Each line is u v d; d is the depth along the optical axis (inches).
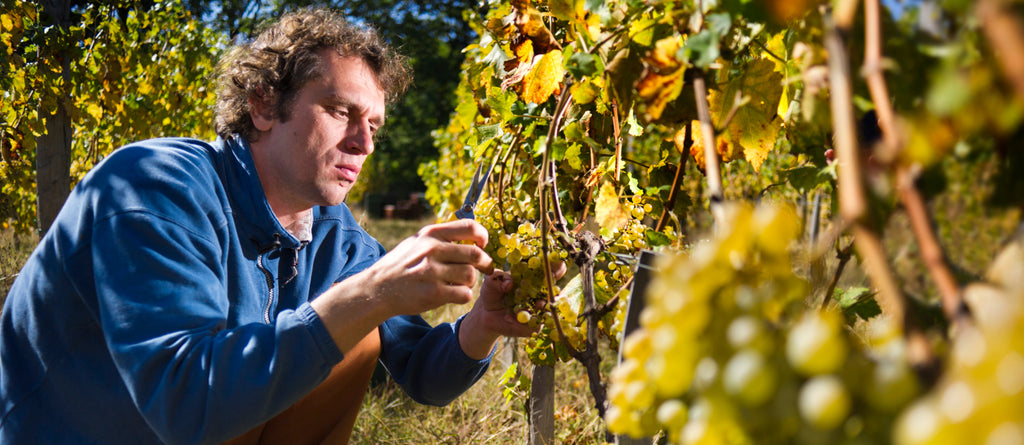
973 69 15.5
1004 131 15.6
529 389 97.8
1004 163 22.6
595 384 40.8
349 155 63.8
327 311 48.4
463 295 48.8
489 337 66.3
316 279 71.4
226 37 338.3
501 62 77.4
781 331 18.0
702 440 17.9
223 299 55.2
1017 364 11.7
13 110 179.2
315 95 61.2
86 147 281.1
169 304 50.5
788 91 48.5
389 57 73.7
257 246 63.6
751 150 46.9
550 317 49.3
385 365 78.9
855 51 27.2
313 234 71.4
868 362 18.2
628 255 54.1
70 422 55.9
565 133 66.5
